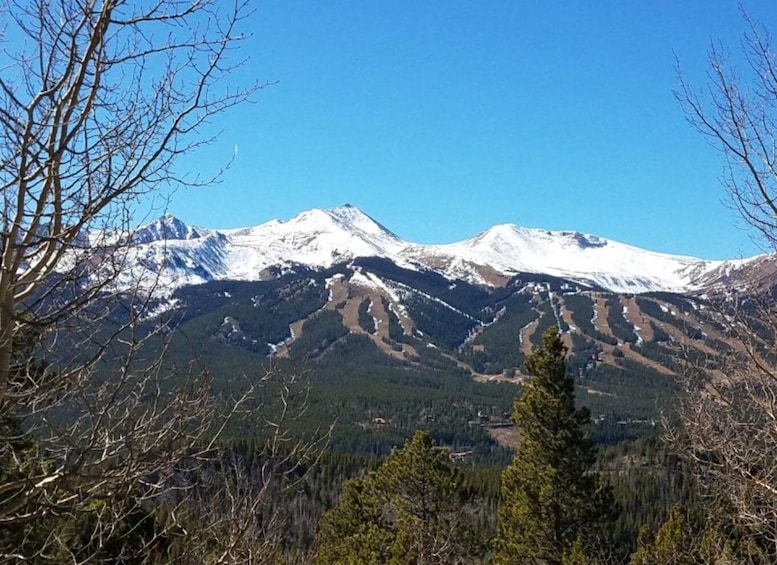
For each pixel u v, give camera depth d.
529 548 23.92
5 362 4.49
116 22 4.76
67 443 4.86
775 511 7.82
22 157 4.32
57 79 4.71
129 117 4.86
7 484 4.43
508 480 25.86
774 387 7.28
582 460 24.59
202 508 6.18
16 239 4.63
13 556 4.98
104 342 4.59
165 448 4.71
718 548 10.18
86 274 4.69
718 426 7.78
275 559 7.33
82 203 4.68
